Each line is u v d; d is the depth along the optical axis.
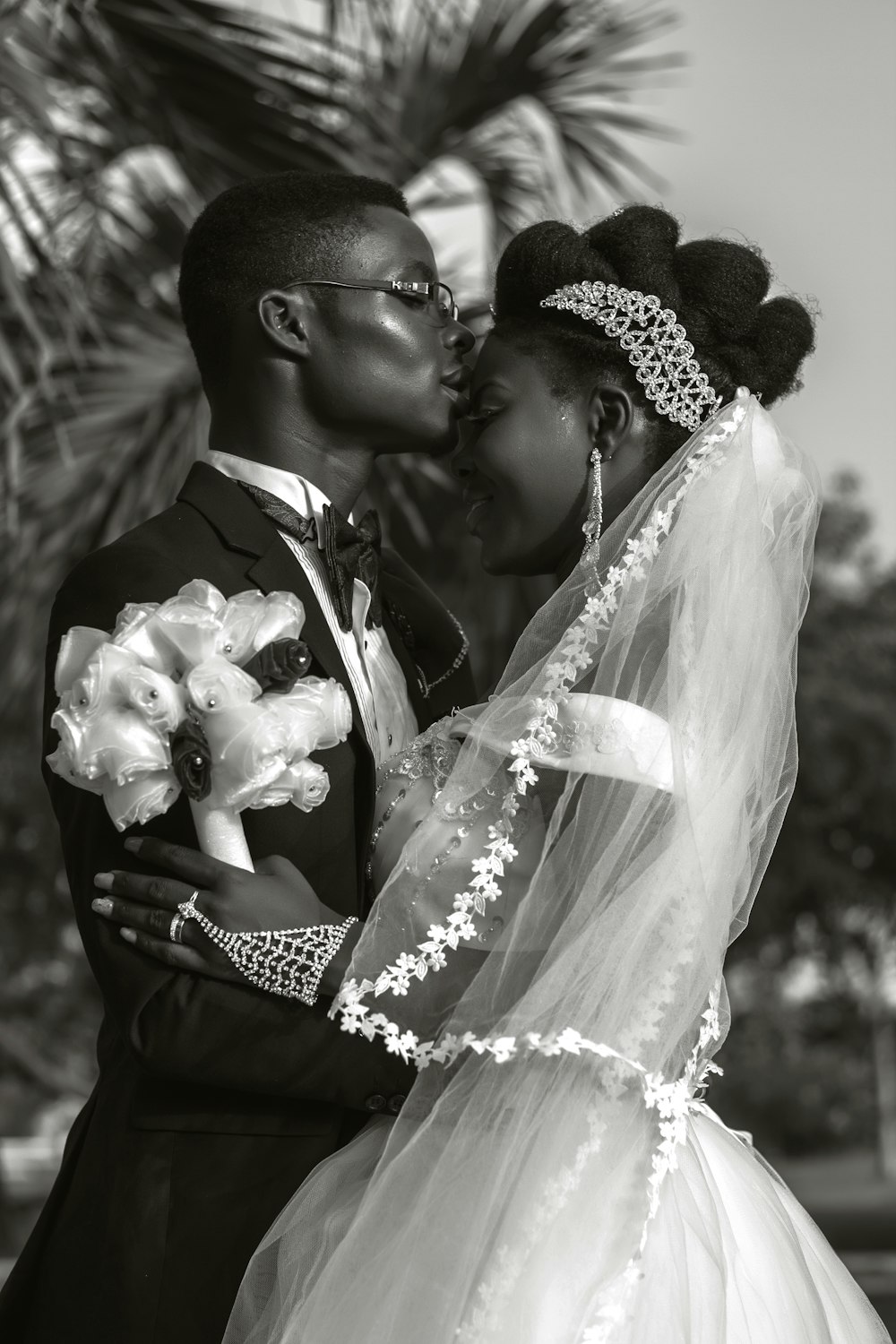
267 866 1.93
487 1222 1.76
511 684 2.08
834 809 14.45
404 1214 1.79
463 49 5.16
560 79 5.27
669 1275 1.78
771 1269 1.95
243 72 4.58
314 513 2.25
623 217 2.22
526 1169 1.77
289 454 2.26
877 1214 17.28
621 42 5.27
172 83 4.64
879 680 15.13
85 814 1.98
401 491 4.64
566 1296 1.72
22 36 4.24
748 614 2.01
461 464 2.27
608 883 1.89
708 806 1.95
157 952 1.87
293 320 2.23
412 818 2.10
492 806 1.99
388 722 2.34
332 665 2.09
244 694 1.80
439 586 4.99
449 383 2.30
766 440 2.14
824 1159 27.08
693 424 2.14
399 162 4.98
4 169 4.20
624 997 1.86
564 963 1.86
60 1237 1.97
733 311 2.18
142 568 2.04
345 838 2.05
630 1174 1.79
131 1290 1.88
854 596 16.41
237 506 2.17
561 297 2.15
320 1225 1.85
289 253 2.23
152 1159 1.93
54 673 2.03
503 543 2.21
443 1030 1.89
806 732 13.95
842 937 17.66
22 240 4.24
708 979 1.90
